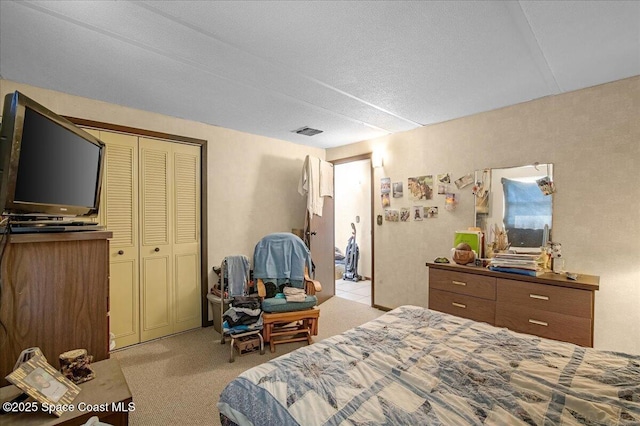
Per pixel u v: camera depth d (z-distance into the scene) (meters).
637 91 2.23
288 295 2.99
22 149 1.25
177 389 2.17
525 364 1.29
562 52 1.92
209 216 3.50
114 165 2.84
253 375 1.24
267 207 4.05
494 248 2.94
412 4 1.48
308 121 3.38
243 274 3.20
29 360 1.11
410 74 2.24
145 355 2.72
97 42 1.81
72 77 2.27
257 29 1.68
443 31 1.71
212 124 3.50
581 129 2.47
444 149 3.37
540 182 2.68
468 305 2.70
